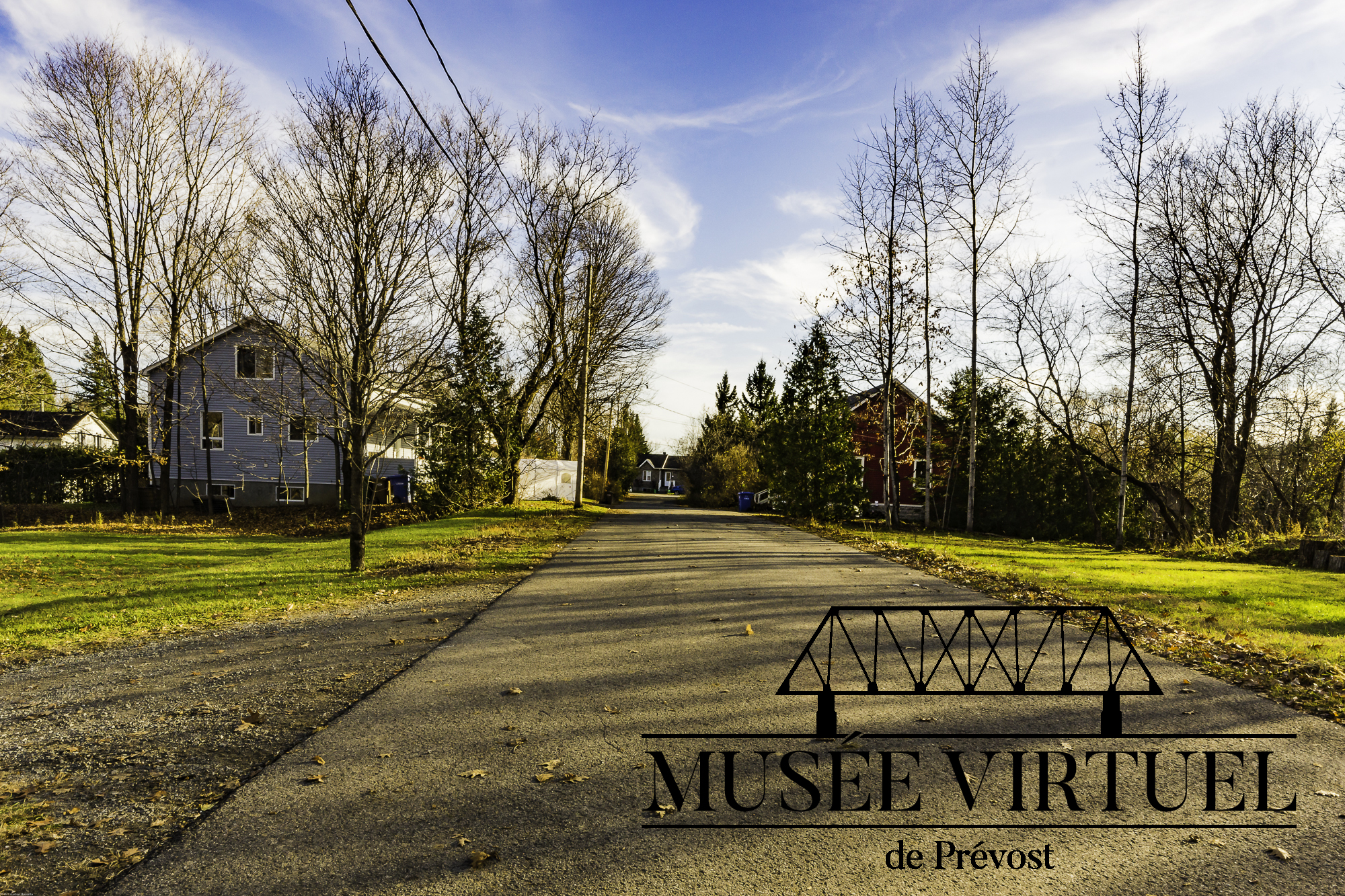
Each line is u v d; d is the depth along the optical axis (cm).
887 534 2478
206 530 2745
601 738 502
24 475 3300
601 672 663
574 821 385
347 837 368
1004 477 3303
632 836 369
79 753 484
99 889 323
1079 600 1061
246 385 3444
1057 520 3225
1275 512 3566
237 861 346
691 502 5909
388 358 1269
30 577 1470
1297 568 1720
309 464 3669
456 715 551
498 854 350
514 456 3409
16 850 359
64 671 694
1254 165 2630
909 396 4009
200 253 3122
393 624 889
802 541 2069
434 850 355
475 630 845
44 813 399
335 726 528
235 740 504
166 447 3167
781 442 3300
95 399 4453
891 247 2870
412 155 1233
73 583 1398
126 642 816
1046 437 3312
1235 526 2806
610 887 323
